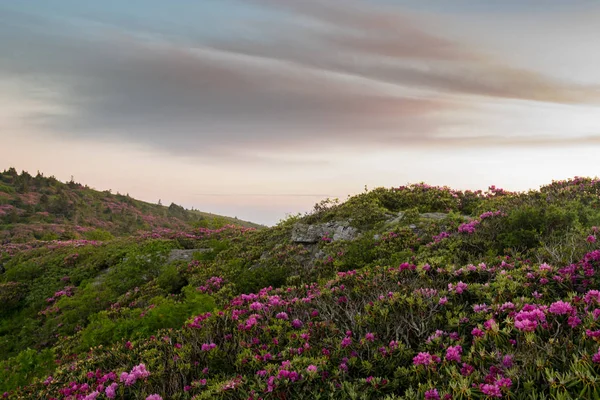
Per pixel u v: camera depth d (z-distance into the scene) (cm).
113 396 523
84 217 10381
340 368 472
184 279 1723
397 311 574
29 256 2934
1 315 2017
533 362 387
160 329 829
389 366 465
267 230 2127
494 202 1392
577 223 862
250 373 520
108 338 945
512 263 709
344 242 1436
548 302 525
